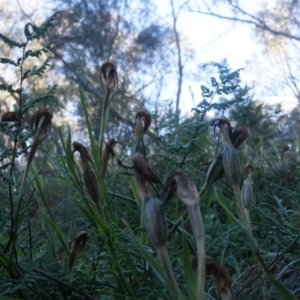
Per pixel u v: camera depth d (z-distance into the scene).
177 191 0.91
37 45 8.20
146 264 1.43
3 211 1.37
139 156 0.95
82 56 9.27
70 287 1.26
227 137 1.25
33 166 1.56
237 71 1.47
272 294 1.56
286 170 2.72
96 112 8.21
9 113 1.37
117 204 2.36
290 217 2.03
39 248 1.87
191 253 1.62
